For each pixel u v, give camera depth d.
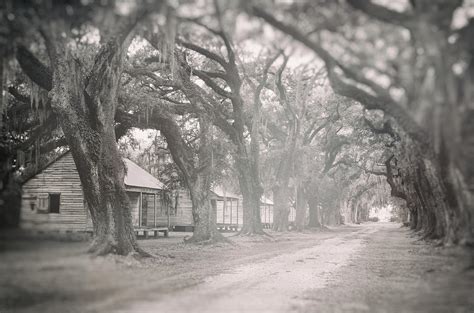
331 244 26.41
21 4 7.50
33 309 6.59
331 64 8.53
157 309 7.36
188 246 23.42
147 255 15.24
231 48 23.80
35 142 21.17
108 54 14.30
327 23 7.66
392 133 21.61
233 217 57.41
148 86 24.70
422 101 7.42
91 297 7.27
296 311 7.83
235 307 8.07
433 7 7.16
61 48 12.70
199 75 26.81
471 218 10.20
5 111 19.16
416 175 21.81
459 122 7.24
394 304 8.34
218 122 27.59
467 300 7.87
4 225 7.54
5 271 6.86
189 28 9.80
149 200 39.03
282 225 41.88
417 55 7.21
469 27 7.10
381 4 7.40
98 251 13.27
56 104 14.12
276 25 7.79
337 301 8.78
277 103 41.38
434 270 10.91
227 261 16.66
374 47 7.50
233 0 7.43
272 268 14.60
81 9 7.96
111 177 14.74
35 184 25.94
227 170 31.88
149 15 8.54
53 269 7.21
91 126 14.67
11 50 8.68
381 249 21.89
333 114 34.22
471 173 8.89
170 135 23.62
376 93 9.11
